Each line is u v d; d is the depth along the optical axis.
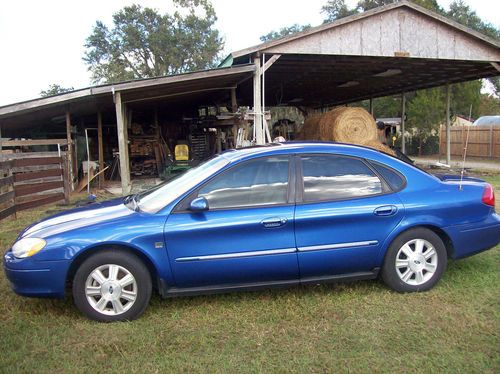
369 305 4.03
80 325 3.76
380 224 4.11
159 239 3.79
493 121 26.95
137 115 20.41
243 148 4.55
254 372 3.02
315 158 4.20
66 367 3.12
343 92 24.53
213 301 4.21
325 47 12.48
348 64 15.16
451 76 18.27
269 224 3.90
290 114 40.94
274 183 4.07
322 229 4.00
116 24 48.38
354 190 4.16
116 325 3.76
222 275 3.92
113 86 10.94
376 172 4.26
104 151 18.36
